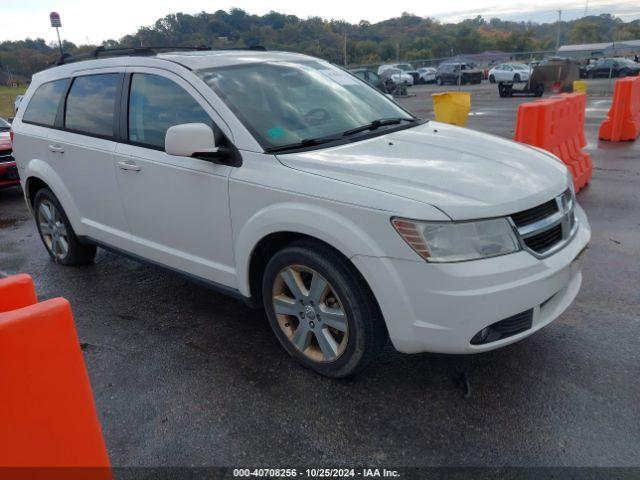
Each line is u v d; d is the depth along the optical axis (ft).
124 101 12.91
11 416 5.43
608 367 10.27
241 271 10.73
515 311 8.56
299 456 8.33
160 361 11.14
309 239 9.70
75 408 5.86
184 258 12.06
